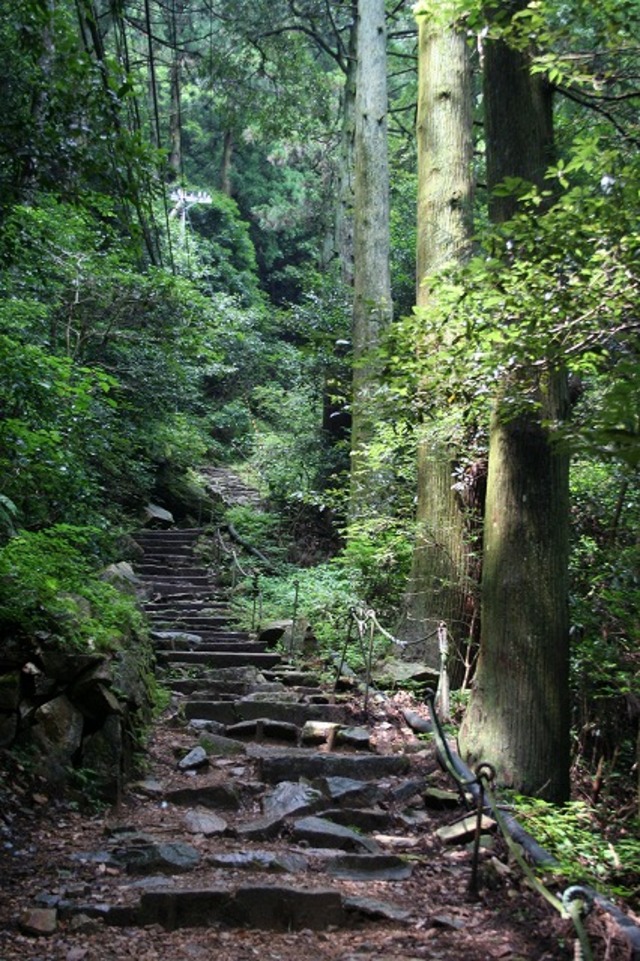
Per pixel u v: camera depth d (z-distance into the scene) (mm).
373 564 10602
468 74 10305
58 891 4289
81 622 6043
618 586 7035
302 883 4602
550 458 6316
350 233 19516
